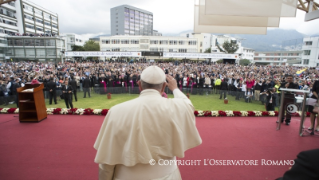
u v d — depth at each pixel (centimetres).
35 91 528
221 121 560
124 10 12712
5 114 631
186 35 7769
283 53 8719
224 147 379
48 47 4716
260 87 1048
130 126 118
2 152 351
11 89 952
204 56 3122
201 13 351
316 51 5034
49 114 623
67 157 334
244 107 947
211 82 1409
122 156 120
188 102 144
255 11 304
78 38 7350
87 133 451
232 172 292
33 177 275
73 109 632
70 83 1048
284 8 304
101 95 1268
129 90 1288
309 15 384
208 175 283
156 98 128
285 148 380
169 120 122
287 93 521
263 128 499
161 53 3038
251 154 352
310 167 77
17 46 4716
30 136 431
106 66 2391
